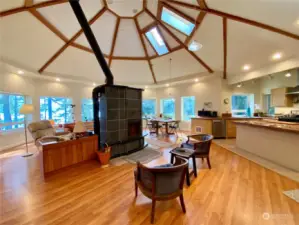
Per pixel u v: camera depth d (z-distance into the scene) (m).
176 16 4.40
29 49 4.56
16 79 5.30
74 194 2.38
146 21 4.92
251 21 3.49
